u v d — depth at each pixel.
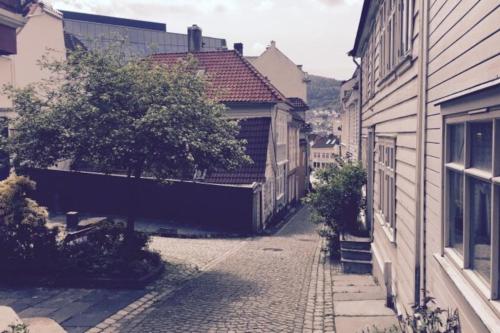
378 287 10.62
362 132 17.33
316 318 8.43
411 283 7.18
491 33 3.89
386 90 10.21
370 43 14.03
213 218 20.28
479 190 4.40
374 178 12.67
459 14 4.84
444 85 5.45
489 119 3.97
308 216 28.36
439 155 5.66
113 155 10.26
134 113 10.64
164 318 8.30
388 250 9.79
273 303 9.34
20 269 10.20
